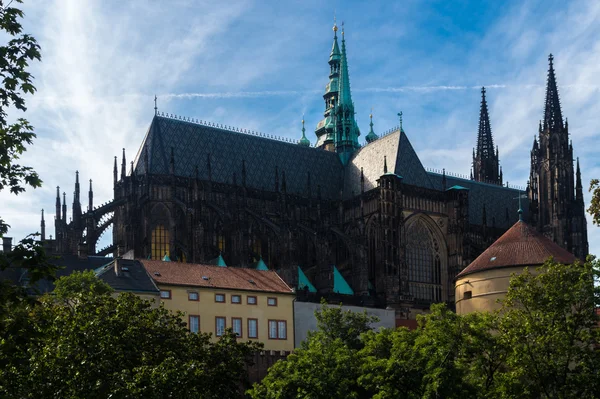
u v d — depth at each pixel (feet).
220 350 295.69
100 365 256.32
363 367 381.19
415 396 363.97
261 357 480.23
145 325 282.77
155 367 256.11
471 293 526.98
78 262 536.01
